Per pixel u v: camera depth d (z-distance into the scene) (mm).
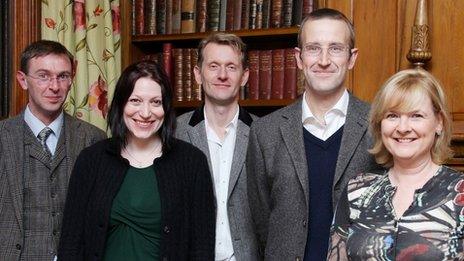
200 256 1931
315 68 1834
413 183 1636
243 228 2176
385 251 1555
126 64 3072
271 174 1952
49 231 2055
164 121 1981
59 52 2084
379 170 1755
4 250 1990
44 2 2750
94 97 2867
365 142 1852
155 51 3211
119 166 1936
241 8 2836
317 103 1898
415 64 2342
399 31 2393
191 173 1976
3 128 2117
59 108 2127
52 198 2080
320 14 1854
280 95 2787
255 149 2016
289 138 1920
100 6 2922
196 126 2295
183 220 1931
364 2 2447
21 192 2033
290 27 2723
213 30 2885
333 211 1823
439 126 1647
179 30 2965
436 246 1499
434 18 2354
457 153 2340
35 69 2057
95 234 1869
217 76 2221
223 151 2273
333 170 1852
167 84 1976
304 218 1849
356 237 1617
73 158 2150
